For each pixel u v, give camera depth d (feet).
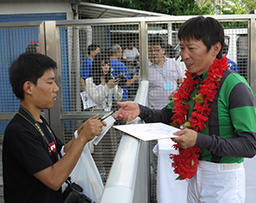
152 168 11.44
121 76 10.78
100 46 10.89
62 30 11.35
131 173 3.43
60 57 11.24
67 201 5.16
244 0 88.99
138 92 8.58
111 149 10.19
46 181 4.20
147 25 10.69
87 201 5.22
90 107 11.02
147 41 10.75
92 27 10.96
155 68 10.96
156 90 11.07
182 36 4.59
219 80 4.47
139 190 4.76
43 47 11.13
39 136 4.50
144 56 10.82
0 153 11.71
